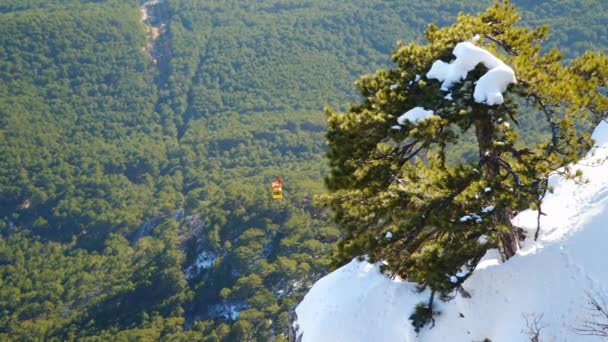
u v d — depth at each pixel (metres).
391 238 14.84
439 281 14.92
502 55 14.58
